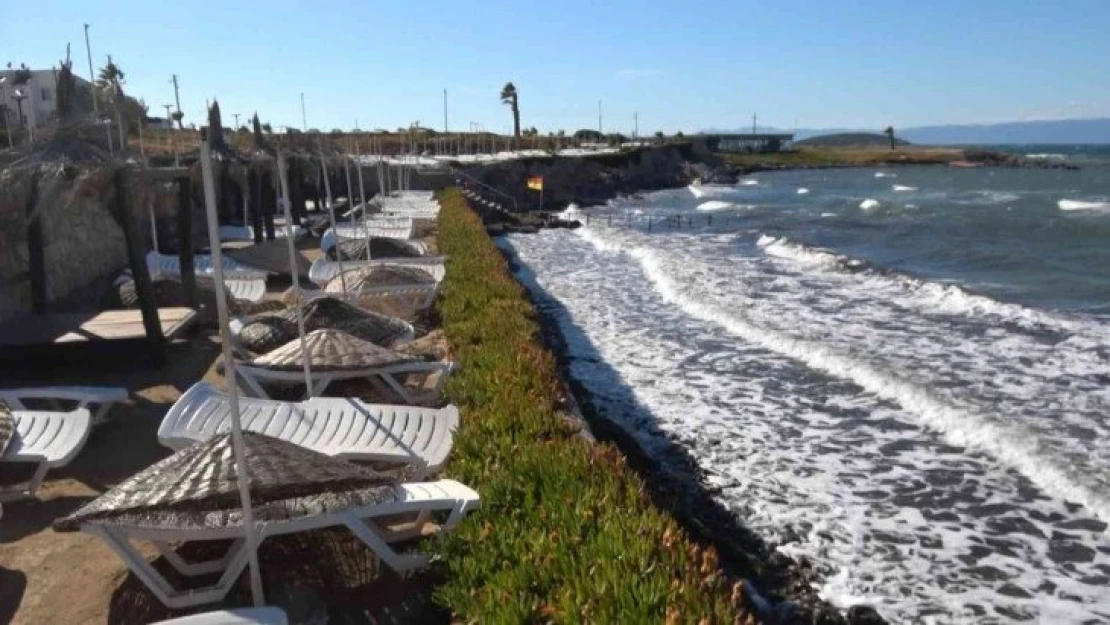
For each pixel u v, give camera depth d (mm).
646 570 4523
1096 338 15703
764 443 10727
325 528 5762
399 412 7133
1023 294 20812
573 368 14305
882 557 7859
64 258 13305
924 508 8828
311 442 6605
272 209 23609
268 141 29391
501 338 10797
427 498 5301
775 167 112938
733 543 8086
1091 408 11594
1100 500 8797
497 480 5863
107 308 13906
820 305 19312
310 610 4816
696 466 10016
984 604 7098
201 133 3904
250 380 8477
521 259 29594
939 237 34125
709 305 19172
